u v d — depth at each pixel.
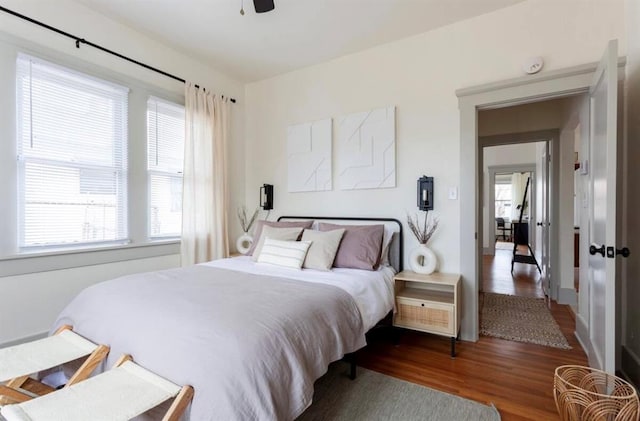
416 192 2.91
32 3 2.28
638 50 1.93
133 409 1.09
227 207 3.68
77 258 2.53
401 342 2.60
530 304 3.54
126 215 2.88
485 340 2.61
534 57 2.38
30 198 2.32
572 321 3.01
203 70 3.53
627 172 2.07
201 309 1.46
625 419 1.29
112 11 2.61
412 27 2.79
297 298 1.66
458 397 1.80
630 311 1.99
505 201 11.19
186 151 3.23
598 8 2.21
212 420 1.09
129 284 1.87
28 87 2.30
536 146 6.32
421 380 1.99
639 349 1.86
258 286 1.89
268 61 3.46
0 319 2.16
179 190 3.37
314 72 3.53
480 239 4.12
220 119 3.60
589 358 2.14
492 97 2.52
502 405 1.73
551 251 3.72
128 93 2.88
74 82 2.54
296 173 3.63
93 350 1.49
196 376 1.17
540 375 2.04
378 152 3.08
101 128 2.72
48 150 2.41
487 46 2.59
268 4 2.18
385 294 2.36
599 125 1.85
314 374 1.43
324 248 2.59
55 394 1.16
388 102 3.06
